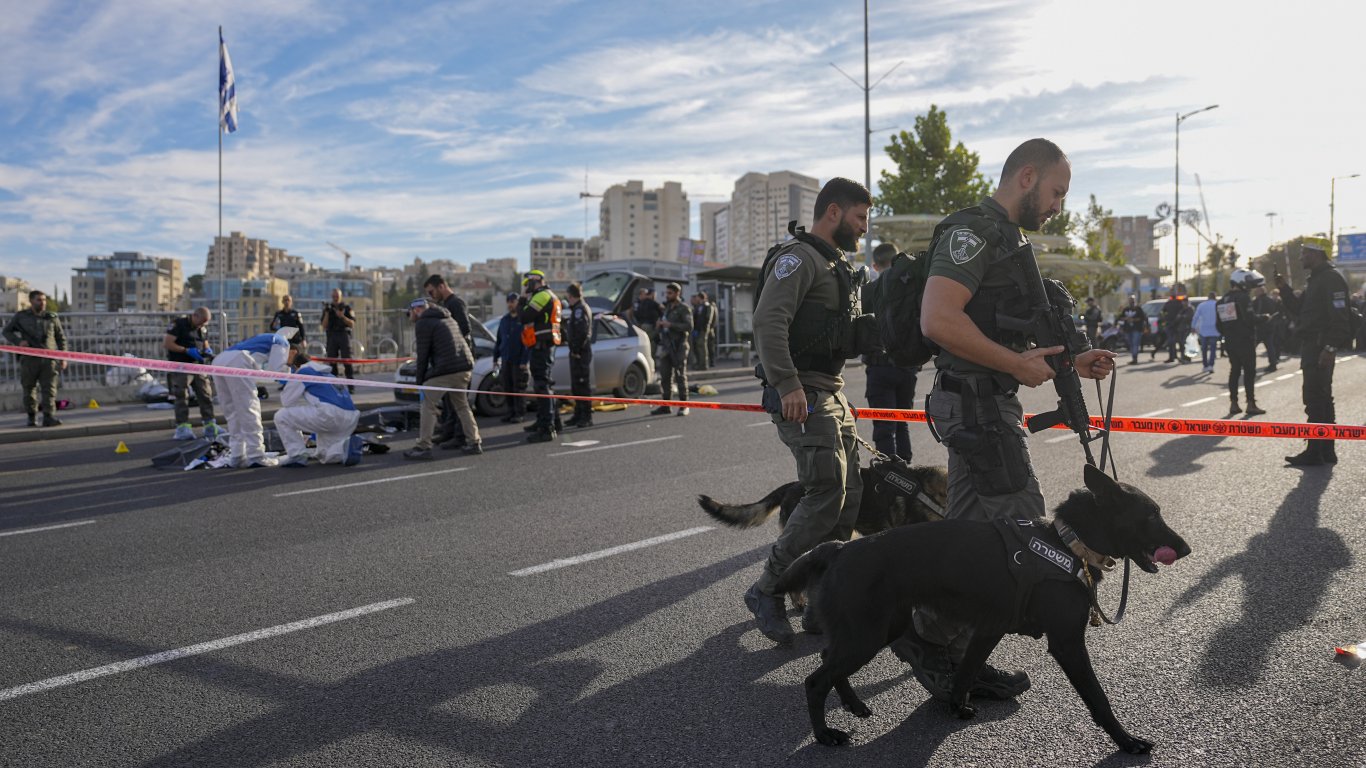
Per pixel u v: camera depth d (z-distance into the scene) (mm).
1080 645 2979
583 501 7188
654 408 14109
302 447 9281
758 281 4016
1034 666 3781
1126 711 3332
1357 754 2988
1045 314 3121
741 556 5520
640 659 3953
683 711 3436
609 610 4594
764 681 3699
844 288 3930
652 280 22469
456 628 4375
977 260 3098
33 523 6859
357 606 4727
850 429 4066
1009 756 3035
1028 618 3023
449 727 3338
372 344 19812
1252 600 4465
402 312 20172
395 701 3568
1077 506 3020
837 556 3125
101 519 6930
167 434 12508
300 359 14812
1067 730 3209
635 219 164375
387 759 3109
